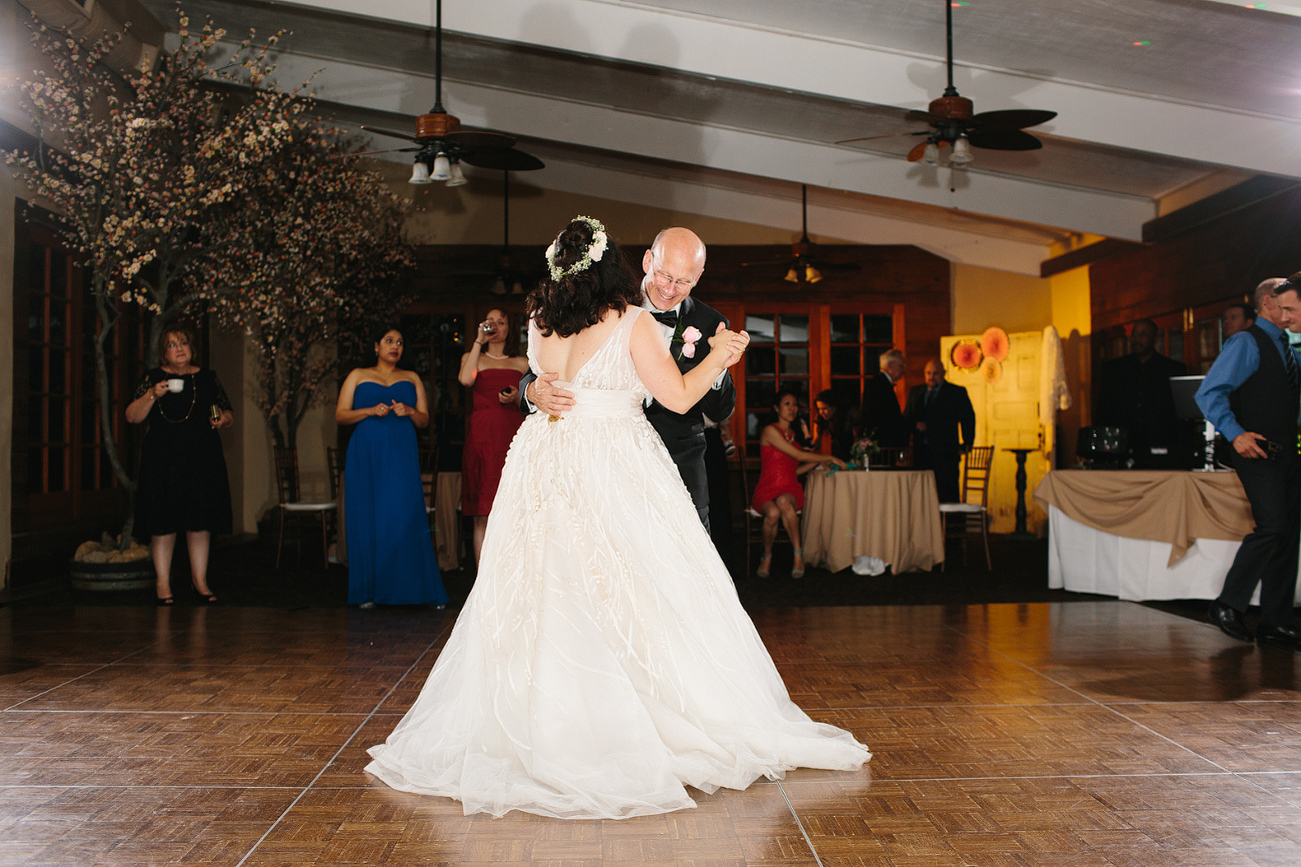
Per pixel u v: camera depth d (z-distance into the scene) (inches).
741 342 95.8
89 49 239.9
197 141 243.3
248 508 381.1
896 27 219.5
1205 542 198.8
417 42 270.1
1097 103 238.5
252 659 145.8
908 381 407.2
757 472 406.3
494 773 85.1
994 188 319.9
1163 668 140.3
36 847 74.4
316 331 349.7
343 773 92.6
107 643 159.0
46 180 216.2
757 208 406.3
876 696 123.6
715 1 221.6
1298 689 127.2
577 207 405.7
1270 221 263.4
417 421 203.5
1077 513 222.5
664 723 88.1
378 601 195.3
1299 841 76.0
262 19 272.5
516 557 92.1
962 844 75.4
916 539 265.7
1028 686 129.0
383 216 364.2
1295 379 157.5
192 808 83.0
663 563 93.5
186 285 261.7
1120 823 79.8
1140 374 300.4
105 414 234.2
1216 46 203.3
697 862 71.8
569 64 267.9
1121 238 323.6
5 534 220.1
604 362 96.9
